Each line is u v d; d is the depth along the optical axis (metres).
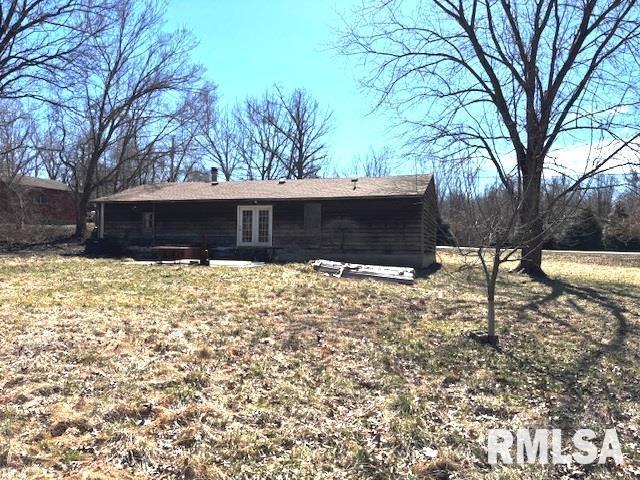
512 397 5.67
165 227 24.28
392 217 21.03
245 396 5.15
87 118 29.16
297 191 22.94
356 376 6.08
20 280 12.95
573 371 6.73
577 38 15.31
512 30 14.41
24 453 3.71
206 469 3.68
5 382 5.20
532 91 12.72
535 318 10.37
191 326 7.99
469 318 10.00
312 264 17.08
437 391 5.74
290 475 3.70
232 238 23.28
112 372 5.63
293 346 7.21
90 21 23.61
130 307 9.34
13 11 22.62
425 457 4.13
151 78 31.44
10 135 36.06
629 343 8.41
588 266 25.73
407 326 8.96
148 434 4.16
